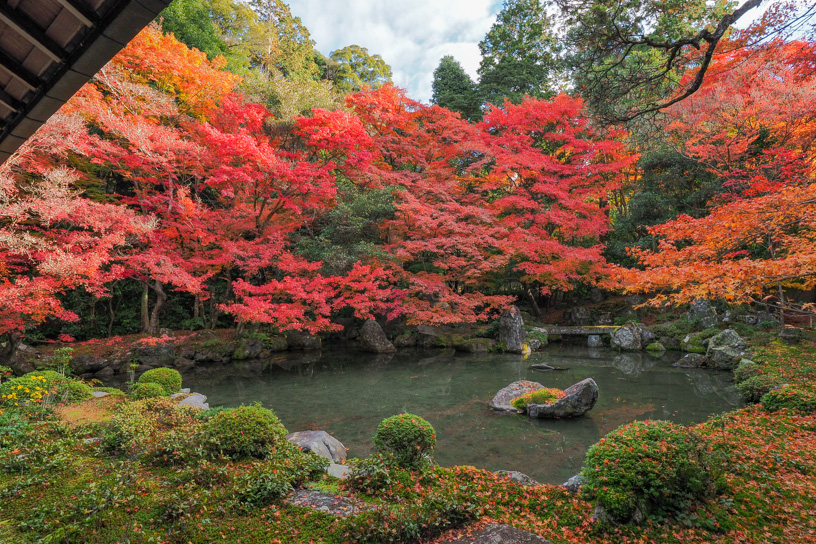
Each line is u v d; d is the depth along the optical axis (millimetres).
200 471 4883
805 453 5543
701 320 17062
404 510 4078
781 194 6188
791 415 7035
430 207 18016
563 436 8195
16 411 6844
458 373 14258
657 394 10875
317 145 17125
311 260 17531
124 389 12227
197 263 15602
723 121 15438
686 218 6938
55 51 2164
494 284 22359
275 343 18422
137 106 13836
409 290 18359
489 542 3826
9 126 2676
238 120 15734
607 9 6008
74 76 2230
